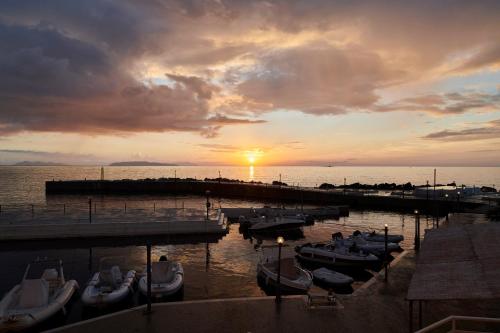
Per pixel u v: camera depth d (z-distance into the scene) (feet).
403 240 140.46
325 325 51.60
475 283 38.75
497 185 490.90
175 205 255.50
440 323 36.78
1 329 56.75
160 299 72.08
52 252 119.96
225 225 159.02
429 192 264.31
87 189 387.75
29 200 293.84
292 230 165.37
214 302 59.98
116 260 109.81
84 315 67.31
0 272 97.40
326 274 88.58
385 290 65.98
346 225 184.55
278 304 59.21
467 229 52.60
